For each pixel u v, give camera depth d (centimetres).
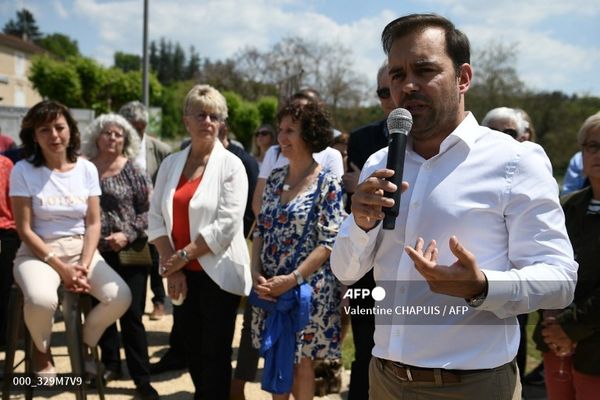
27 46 3994
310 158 310
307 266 292
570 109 2203
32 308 312
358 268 184
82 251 353
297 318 291
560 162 2119
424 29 163
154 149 586
